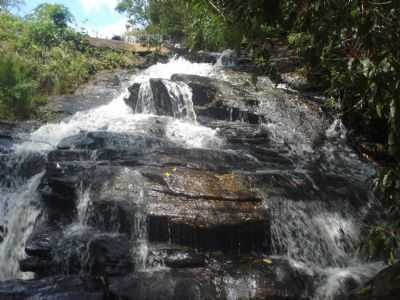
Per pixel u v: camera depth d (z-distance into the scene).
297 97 11.23
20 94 12.34
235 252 6.00
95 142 8.27
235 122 10.25
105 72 16.47
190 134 9.48
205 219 5.93
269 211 6.38
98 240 5.75
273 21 4.17
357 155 10.05
